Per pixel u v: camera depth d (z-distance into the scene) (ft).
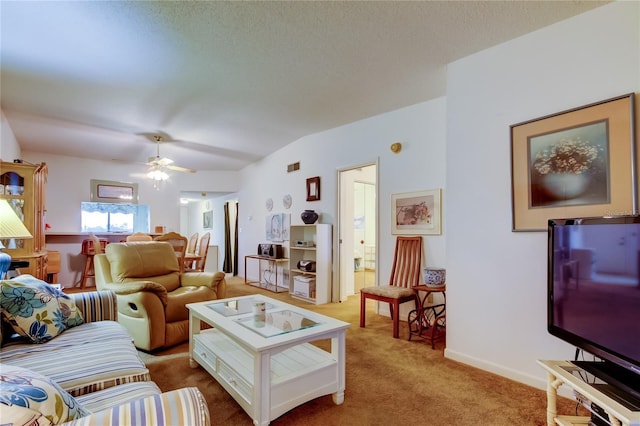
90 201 19.95
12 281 6.12
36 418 2.34
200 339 8.05
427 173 11.60
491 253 8.03
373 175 19.43
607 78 6.45
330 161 15.64
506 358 7.66
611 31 6.44
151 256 11.20
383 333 10.78
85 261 19.58
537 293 7.22
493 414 6.14
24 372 2.81
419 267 11.60
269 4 6.62
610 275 4.68
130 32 7.58
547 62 7.25
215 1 6.52
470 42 7.98
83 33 7.62
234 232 26.30
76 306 6.98
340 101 11.84
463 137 8.71
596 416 4.52
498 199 7.95
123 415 2.59
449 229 8.93
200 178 24.13
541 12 6.80
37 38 7.81
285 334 6.17
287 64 9.13
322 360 6.70
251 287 19.47
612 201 6.24
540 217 7.20
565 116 6.92
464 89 8.74
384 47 8.25
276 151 19.56
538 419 5.96
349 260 16.75
